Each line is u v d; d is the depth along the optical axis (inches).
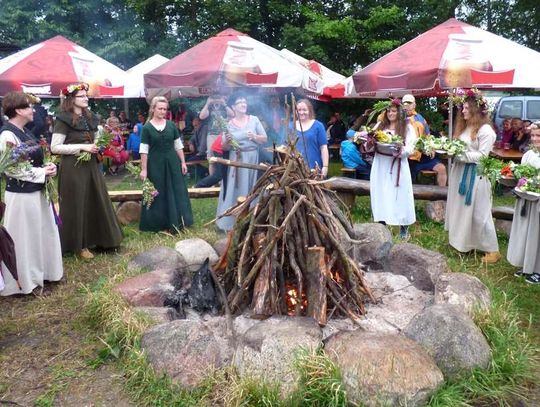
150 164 240.2
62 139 198.8
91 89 330.0
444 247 224.5
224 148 224.8
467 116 203.0
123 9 774.5
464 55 253.0
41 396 114.1
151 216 244.4
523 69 251.0
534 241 179.6
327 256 144.7
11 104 164.2
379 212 225.5
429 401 101.1
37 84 312.0
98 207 208.5
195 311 148.4
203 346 117.1
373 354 105.0
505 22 776.3
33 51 335.9
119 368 123.6
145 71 451.5
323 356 107.5
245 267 148.8
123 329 131.0
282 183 145.3
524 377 115.1
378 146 220.5
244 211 152.1
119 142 496.7
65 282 183.9
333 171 466.0
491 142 198.4
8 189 167.2
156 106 237.6
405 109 236.5
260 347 110.8
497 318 131.6
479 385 109.4
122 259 195.3
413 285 163.8
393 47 694.5
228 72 319.9
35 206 169.2
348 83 360.8
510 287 176.9
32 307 162.6
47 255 177.3
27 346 137.0
